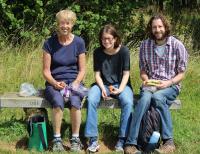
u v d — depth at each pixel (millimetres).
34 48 8633
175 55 5926
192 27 10516
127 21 9453
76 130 5805
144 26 9719
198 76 8094
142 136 5766
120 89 5918
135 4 9398
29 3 9047
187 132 6336
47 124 6070
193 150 5805
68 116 6570
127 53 6027
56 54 5965
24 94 6109
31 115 5898
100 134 6195
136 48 9023
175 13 11828
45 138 5801
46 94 5914
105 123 6465
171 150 5695
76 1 9164
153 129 5758
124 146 5828
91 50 8773
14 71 7820
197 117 6871
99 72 6070
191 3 13094
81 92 5875
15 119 6453
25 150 5797
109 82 6059
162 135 5777
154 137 5652
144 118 5758
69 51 5973
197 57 8969
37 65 7988
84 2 9188
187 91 7695
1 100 5938
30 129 5793
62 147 5730
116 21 9344
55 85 5859
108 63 6035
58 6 9102
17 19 9125
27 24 9047
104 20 9062
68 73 6000
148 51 5996
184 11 12539
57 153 5629
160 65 5973
